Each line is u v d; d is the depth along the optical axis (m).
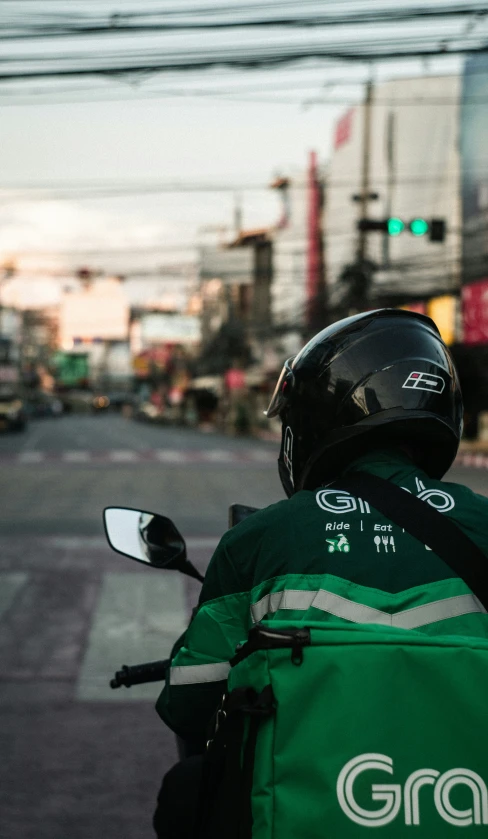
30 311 123.69
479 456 26.67
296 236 53.56
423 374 1.87
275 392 2.08
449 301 30.22
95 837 3.69
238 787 1.42
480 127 30.12
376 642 1.42
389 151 38.06
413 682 1.39
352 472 1.82
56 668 6.04
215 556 1.72
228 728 1.44
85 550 10.80
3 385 70.19
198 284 87.56
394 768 1.36
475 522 1.71
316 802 1.35
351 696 1.38
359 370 1.86
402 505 1.70
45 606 7.81
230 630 1.67
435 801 1.35
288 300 54.59
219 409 72.12
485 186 29.66
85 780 4.28
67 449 35.88
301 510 1.70
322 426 1.88
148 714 5.21
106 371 154.25
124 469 24.56
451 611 1.60
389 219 17.22
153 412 83.94
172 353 99.06
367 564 1.62
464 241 30.92
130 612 7.58
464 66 31.36
